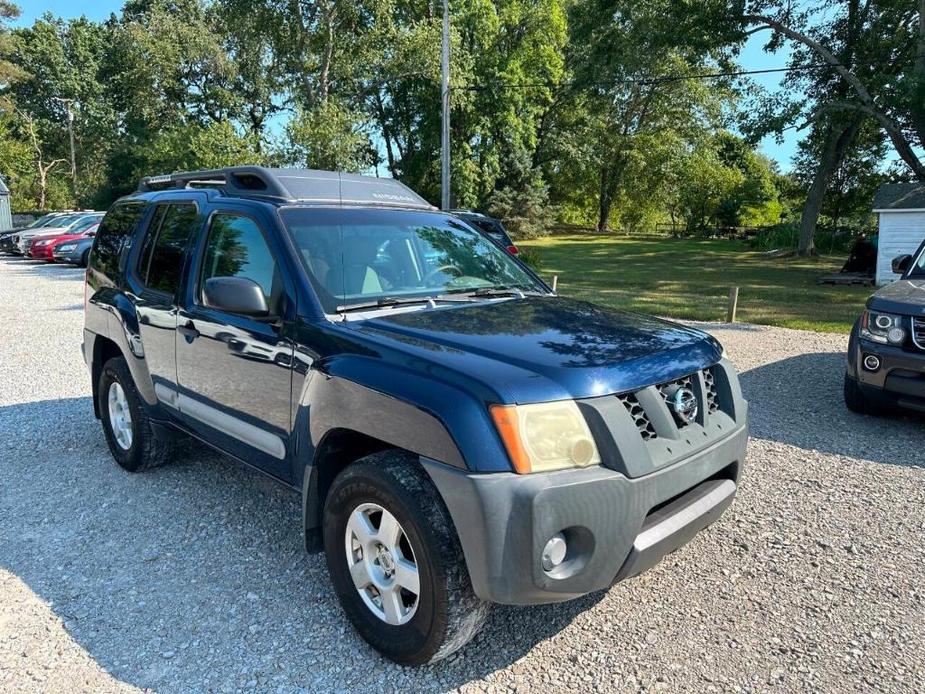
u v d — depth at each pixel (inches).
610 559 97.3
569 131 1977.1
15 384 288.5
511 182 1815.9
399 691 102.3
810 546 146.3
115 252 193.3
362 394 106.7
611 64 1137.4
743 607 124.0
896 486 178.4
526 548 91.1
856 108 912.9
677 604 125.3
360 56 1328.7
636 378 103.8
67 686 103.4
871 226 1606.8
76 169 2394.2
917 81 779.4
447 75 932.6
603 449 97.0
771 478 184.1
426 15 1455.5
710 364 117.5
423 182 1797.5
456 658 110.3
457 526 94.2
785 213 2378.2
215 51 1374.3
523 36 1649.9
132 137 1798.7
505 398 93.6
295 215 139.2
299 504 168.4
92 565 139.5
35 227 997.8
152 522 158.9
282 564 139.6
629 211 2373.3
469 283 150.5
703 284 780.6
